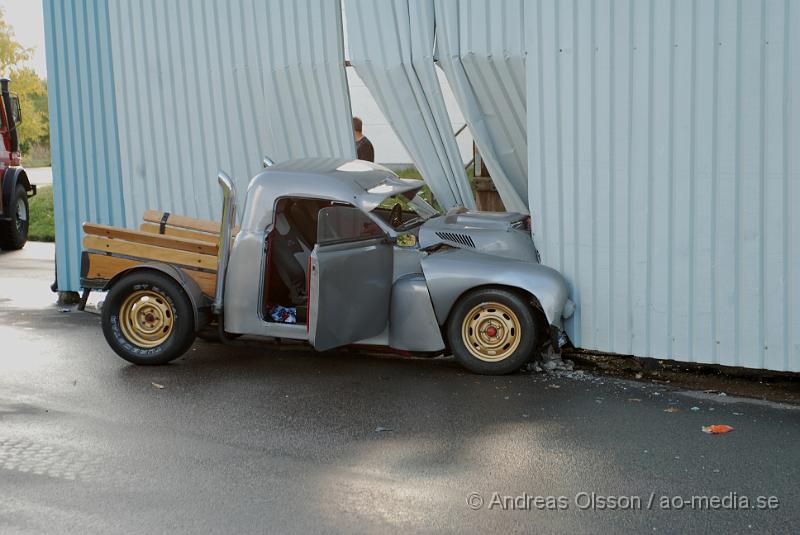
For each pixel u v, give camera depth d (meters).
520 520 4.73
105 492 5.09
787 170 7.08
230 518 4.74
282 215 7.89
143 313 7.91
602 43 7.71
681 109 7.43
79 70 10.48
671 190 7.53
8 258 15.05
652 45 7.50
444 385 7.34
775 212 7.15
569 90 7.89
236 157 9.86
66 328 9.52
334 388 7.26
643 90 7.57
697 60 7.33
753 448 5.88
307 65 9.40
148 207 10.32
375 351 8.18
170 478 5.30
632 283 7.77
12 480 5.27
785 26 6.98
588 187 7.89
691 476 5.38
